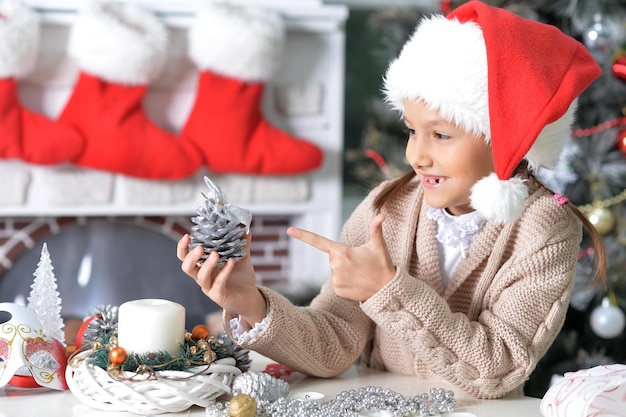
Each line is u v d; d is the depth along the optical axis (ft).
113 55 8.63
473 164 3.62
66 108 8.91
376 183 8.68
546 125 3.65
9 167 9.09
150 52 8.69
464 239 3.97
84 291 9.91
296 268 10.11
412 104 3.66
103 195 9.23
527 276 3.76
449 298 3.97
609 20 7.88
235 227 3.34
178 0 9.20
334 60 9.64
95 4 8.82
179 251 3.35
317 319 3.91
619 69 5.35
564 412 3.06
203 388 3.22
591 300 8.19
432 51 3.55
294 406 3.24
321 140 9.71
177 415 3.21
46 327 3.69
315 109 9.62
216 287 3.33
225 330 3.61
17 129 8.70
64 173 9.16
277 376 3.92
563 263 3.78
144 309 3.28
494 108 3.40
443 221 4.00
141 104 9.11
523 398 3.67
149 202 9.32
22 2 8.90
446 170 3.63
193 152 9.06
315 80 9.64
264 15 9.23
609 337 8.00
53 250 9.89
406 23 8.55
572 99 3.41
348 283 3.46
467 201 3.83
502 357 3.58
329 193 9.76
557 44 3.51
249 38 8.84
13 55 8.55
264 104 9.55
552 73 3.42
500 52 3.42
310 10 9.43
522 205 3.58
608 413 2.96
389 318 3.50
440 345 3.55
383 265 3.46
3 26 8.46
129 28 8.71
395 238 4.14
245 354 3.53
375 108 8.87
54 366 3.50
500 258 3.86
